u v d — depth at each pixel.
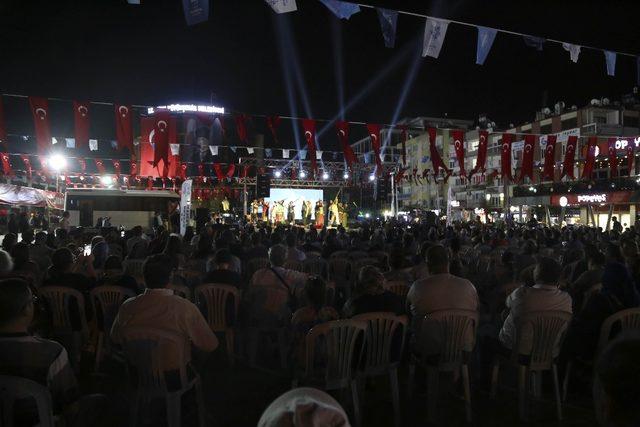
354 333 3.86
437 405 4.59
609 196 27.02
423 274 7.25
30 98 9.93
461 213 46.34
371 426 4.15
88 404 3.02
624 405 1.04
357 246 11.96
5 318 2.64
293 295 5.93
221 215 35.28
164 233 10.86
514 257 8.63
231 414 4.35
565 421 4.24
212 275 5.97
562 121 42.47
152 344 3.56
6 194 23.02
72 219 24.31
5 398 2.45
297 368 3.99
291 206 34.47
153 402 4.33
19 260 6.43
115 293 5.28
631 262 6.05
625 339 1.12
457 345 4.25
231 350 5.70
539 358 4.24
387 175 30.27
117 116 10.62
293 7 4.44
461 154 14.70
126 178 30.77
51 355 2.71
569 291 6.41
